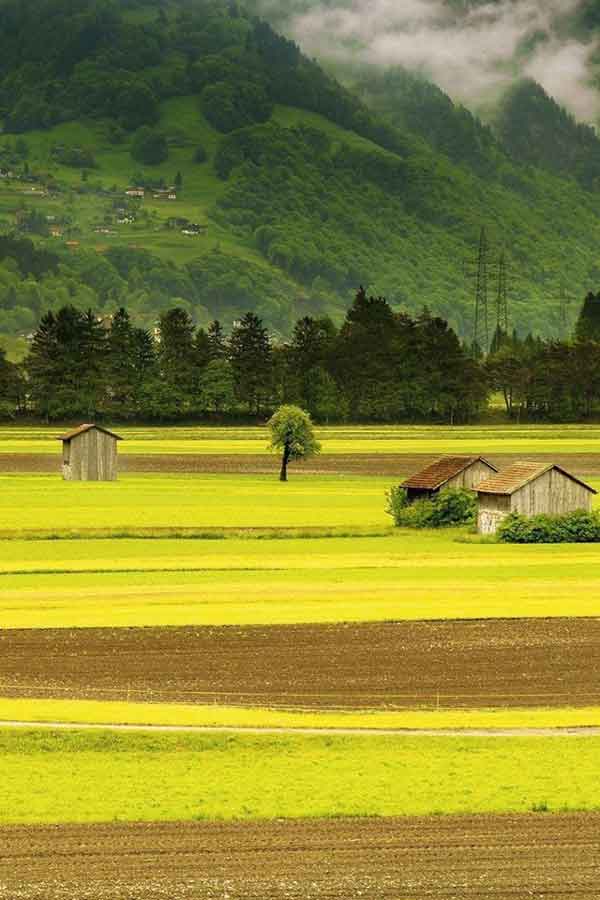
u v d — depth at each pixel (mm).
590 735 142000
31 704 151250
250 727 143375
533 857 110500
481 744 138750
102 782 127438
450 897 103375
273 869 107812
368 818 119125
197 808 120625
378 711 152125
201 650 182375
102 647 183750
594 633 193750
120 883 104938
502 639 189875
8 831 115250
